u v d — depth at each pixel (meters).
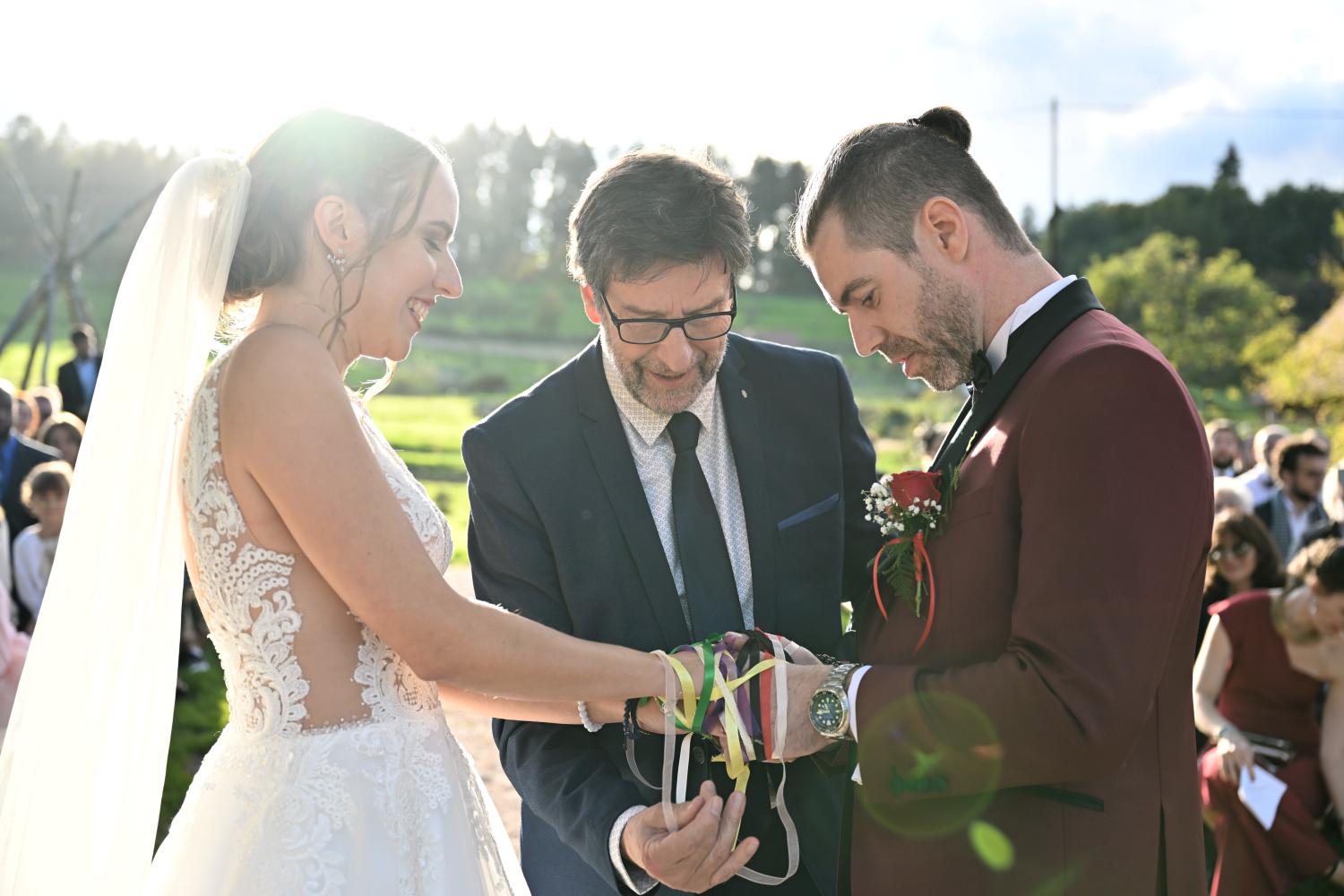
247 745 1.79
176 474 1.82
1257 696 4.26
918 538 1.83
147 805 1.85
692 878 1.83
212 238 1.76
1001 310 1.85
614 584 2.12
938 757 1.69
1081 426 1.62
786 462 2.23
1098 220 79.50
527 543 2.14
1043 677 1.59
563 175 103.31
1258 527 4.59
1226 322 53.09
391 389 50.47
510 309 81.88
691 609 2.14
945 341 1.87
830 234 1.89
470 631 1.72
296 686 1.75
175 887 1.75
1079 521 1.59
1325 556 4.07
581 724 2.17
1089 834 1.70
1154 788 1.75
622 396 2.19
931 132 1.89
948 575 1.80
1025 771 1.63
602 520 2.13
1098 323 1.74
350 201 1.77
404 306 1.84
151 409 1.80
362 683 1.80
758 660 1.93
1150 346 1.71
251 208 1.79
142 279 1.81
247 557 1.73
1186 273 54.88
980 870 1.75
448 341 70.31
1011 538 1.74
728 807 1.83
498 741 2.27
